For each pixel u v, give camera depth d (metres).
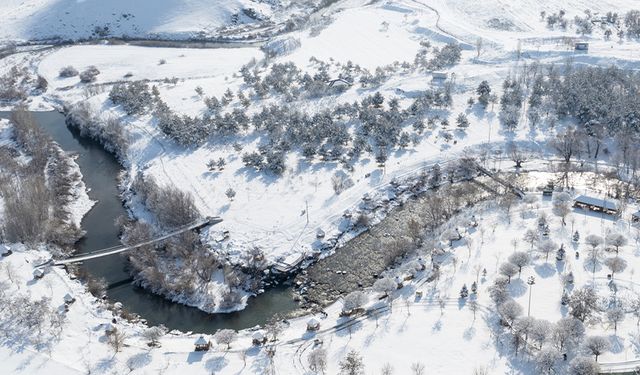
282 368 126.25
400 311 140.62
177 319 147.62
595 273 144.88
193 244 172.00
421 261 156.38
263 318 146.75
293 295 154.38
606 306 133.88
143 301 154.25
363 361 125.81
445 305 140.25
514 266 143.38
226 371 126.25
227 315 148.25
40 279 158.12
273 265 163.62
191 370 126.94
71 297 149.38
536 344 125.50
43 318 141.50
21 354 131.88
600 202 172.12
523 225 167.88
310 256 167.75
